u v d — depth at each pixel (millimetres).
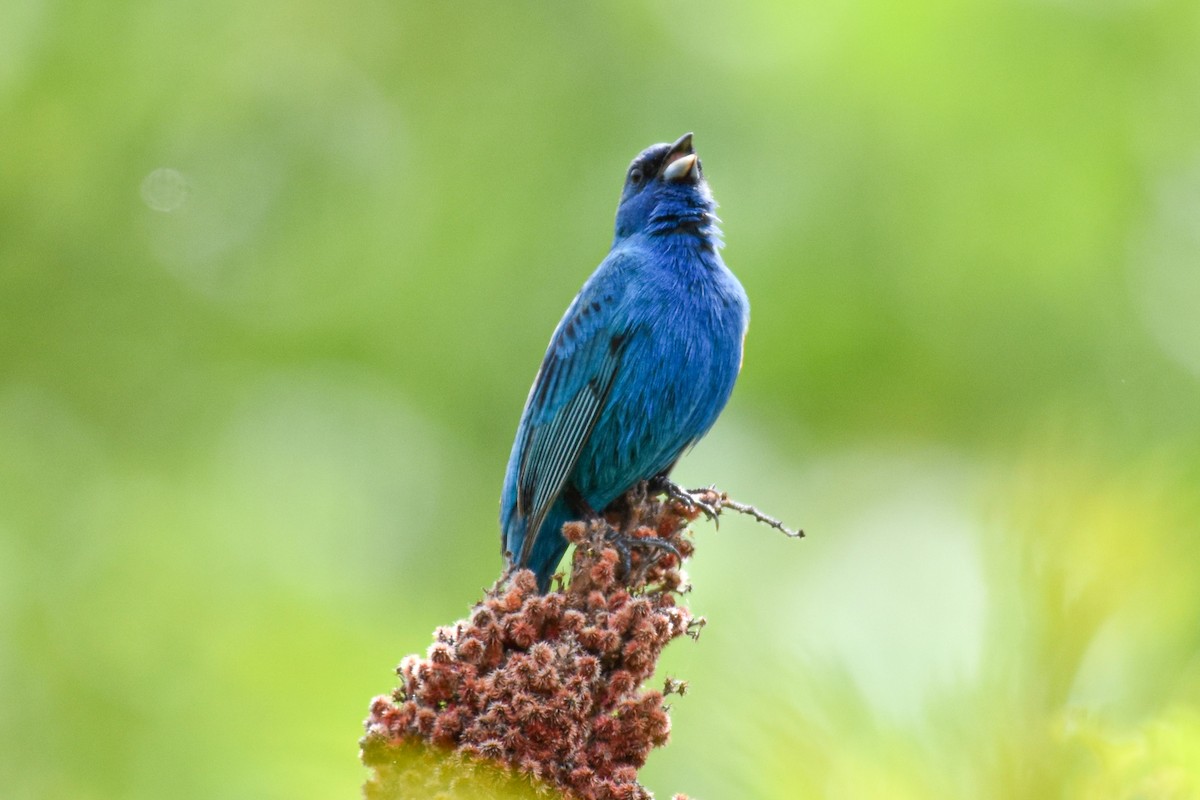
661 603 6684
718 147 12227
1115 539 3182
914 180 11680
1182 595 3176
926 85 11773
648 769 6125
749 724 3420
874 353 11547
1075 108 11602
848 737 3361
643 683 6035
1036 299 11445
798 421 11508
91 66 12703
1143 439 3363
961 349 11398
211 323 12742
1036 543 3213
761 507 11023
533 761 5488
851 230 11734
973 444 10703
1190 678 3168
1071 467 3270
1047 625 3184
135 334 12586
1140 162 11602
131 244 12750
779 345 11656
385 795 5602
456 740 5617
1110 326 11344
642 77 12633
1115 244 11492
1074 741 3137
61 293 12539
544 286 12320
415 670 5816
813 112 12008
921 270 11578
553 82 12836
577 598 6164
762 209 11914
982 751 3178
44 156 12594
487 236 12609
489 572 11883
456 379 12398
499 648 5895
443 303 12594
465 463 12188
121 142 12805
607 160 12477
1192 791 3074
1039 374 11227
